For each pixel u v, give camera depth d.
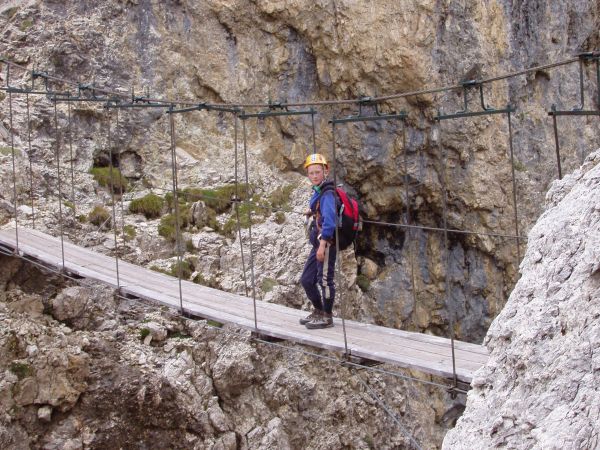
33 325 9.02
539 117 13.88
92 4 13.06
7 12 13.10
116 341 9.42
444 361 5.70
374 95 12.95
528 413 3.80
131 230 11.31
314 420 10.57
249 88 13.28
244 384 9.98
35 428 8.47
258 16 13.10
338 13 12.65
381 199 13.34
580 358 3.72
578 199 4.36
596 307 3.79
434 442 12.42
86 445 8.58
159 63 13.12
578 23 14.50
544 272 4.22
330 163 13.22
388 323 13.31
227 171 12.84
